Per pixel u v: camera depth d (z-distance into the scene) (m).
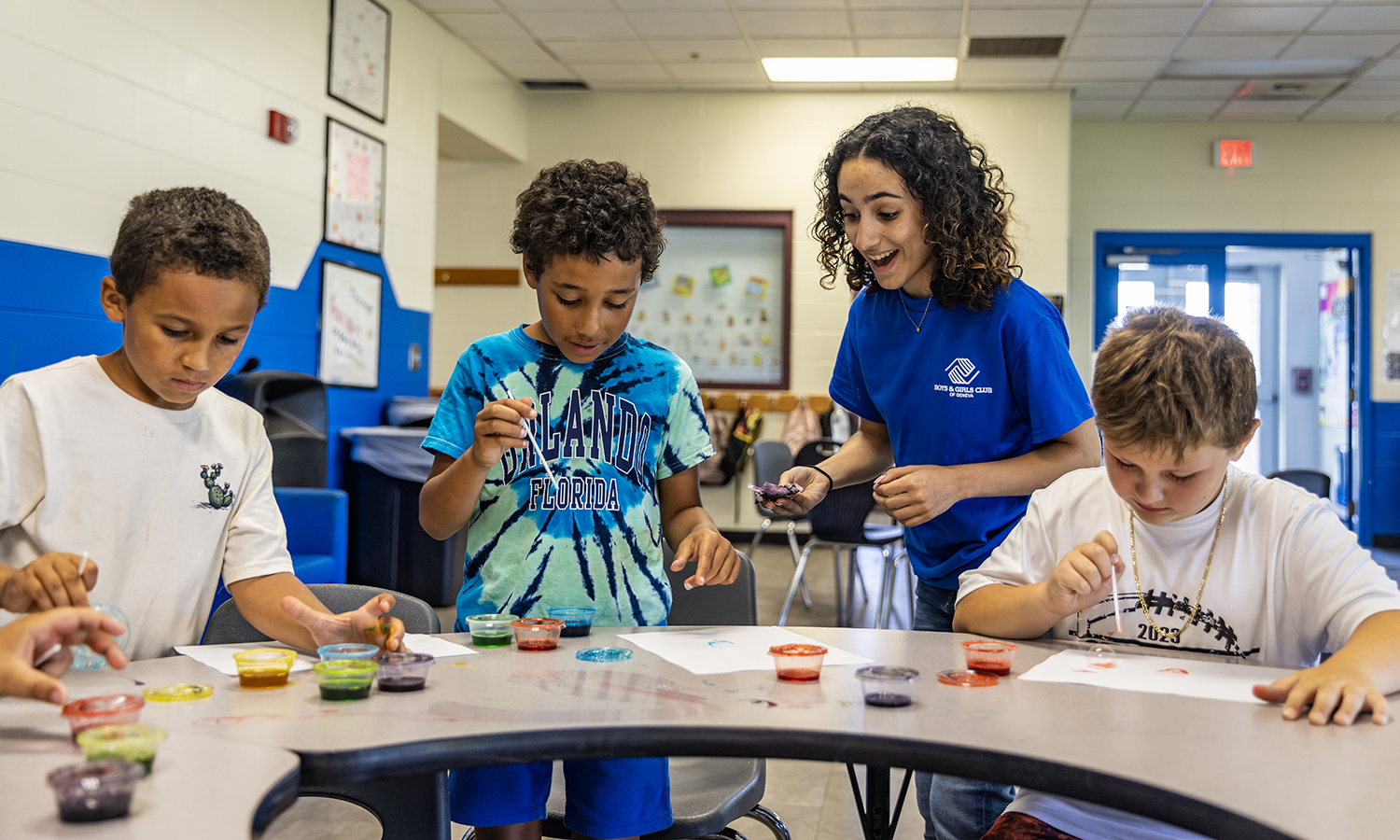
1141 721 0.97
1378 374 7.26
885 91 6.76
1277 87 6.42
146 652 1.31
